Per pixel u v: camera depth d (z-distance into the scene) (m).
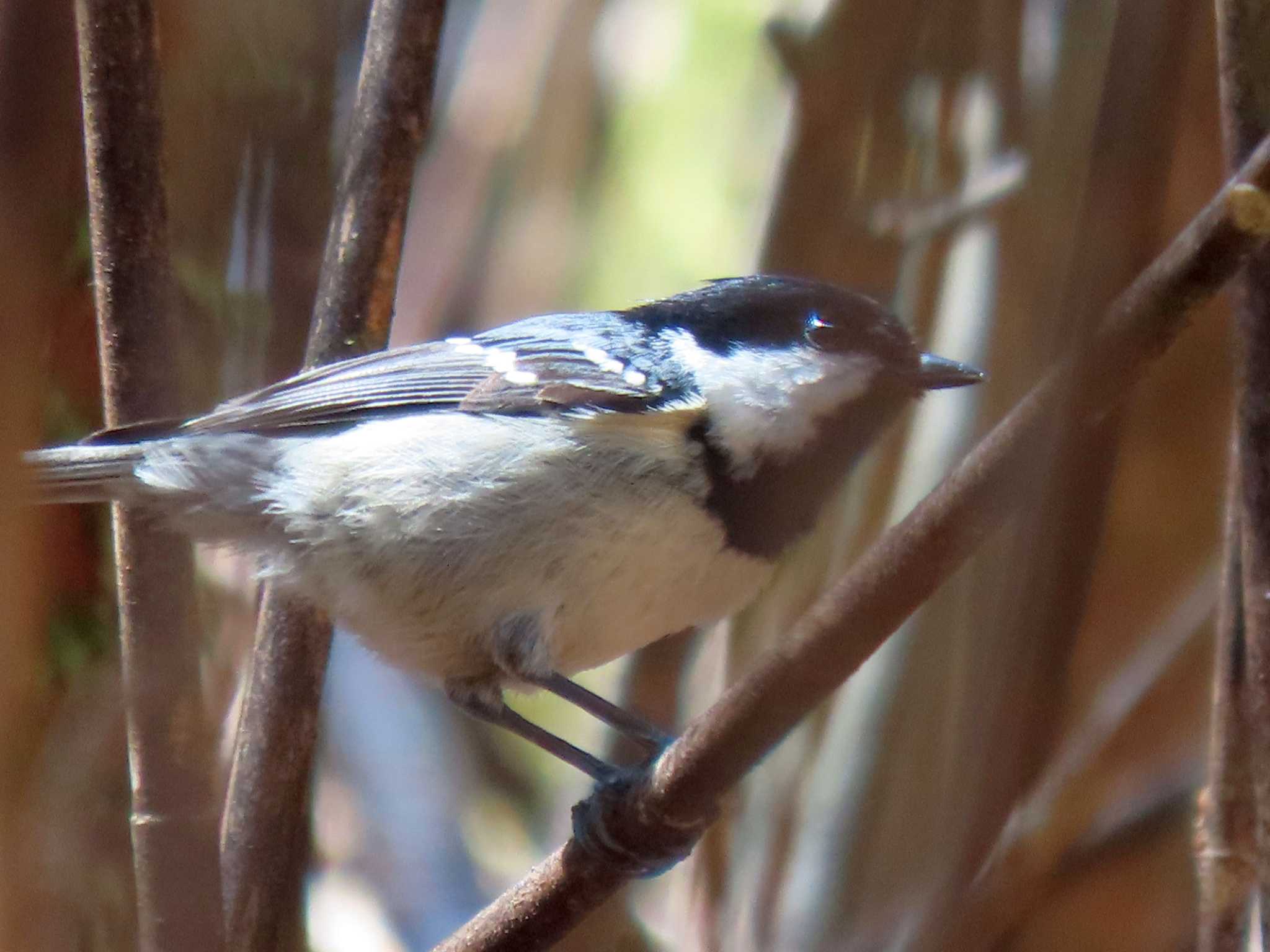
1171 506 2.67
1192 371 2.68
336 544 2.64
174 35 2.64
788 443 2.64
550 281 2.78
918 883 2.64
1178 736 2.65
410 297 2.78
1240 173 2.57
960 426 2.68
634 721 2.64
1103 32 2.66
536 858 2.73
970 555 2.58
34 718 2.59
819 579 2.68
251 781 2.62
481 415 2.64
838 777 2.66
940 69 2.68
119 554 2.61
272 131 2.65
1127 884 2.64
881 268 2.68
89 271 2.64
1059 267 2.65
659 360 2.64
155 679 2.61
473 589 2.64
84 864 2.63
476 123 2.79
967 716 2.59
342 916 2.69
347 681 2.74
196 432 2.64
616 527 2.63
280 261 2.65
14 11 2.56
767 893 2.66
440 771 2.73
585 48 2.79
